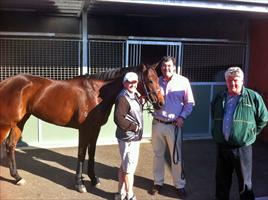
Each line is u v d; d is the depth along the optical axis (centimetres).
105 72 441
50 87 433
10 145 446
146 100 411
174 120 416
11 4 539
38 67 601
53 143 608
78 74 618
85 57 614
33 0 501
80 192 430
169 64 408
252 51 688
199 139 671
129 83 370
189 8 537
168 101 414
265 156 585
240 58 698
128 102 370
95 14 645
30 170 495
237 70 357
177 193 433
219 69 686
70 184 453
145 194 432
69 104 429
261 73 662
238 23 691
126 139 377
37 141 604
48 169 502
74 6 545
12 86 427
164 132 419
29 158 544
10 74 591
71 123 438
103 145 616
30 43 591
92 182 445
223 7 493
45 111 432
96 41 618
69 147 602
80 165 433
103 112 434
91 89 433
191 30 681
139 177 482
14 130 448
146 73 404
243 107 356
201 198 428
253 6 504
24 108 431
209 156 579
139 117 378
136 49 637
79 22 636
